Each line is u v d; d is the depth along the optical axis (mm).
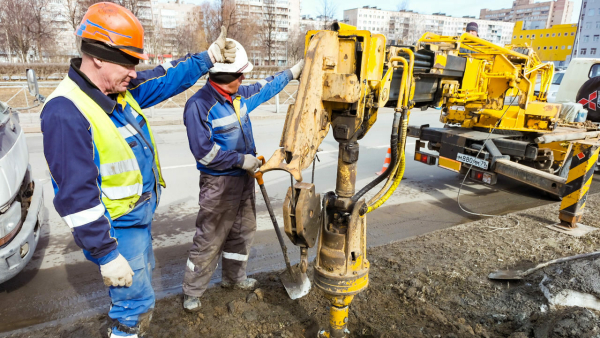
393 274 3055
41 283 2963
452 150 5035
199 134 2211
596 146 3672
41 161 6246
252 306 2643
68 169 1510
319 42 1595
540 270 2980
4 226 2512
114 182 1708
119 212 1751
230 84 2283
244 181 2531
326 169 6352
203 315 2533
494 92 4961
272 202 4816
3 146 2736
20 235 2662
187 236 3846
